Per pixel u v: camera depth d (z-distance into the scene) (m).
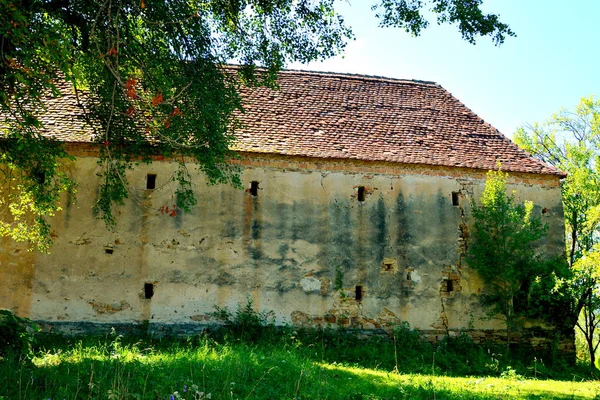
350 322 12.12
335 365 9.83
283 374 7.38
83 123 11.95
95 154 11.80
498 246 12.30
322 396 6.68
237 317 11.66
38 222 10.26
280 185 12.45
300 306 11.99
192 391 5.99
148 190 11.91
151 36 8.61
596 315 17.00
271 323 11.73
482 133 14.97
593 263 10.50
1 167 11.39
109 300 11.34
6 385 5.63
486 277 12.77
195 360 7.68
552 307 12.62
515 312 12.66
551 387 9.04
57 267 11.28
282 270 12.08
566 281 11.74
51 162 9.04
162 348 10.44
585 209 17.36
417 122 14.77
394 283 12.48
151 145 9.92
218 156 9.49
